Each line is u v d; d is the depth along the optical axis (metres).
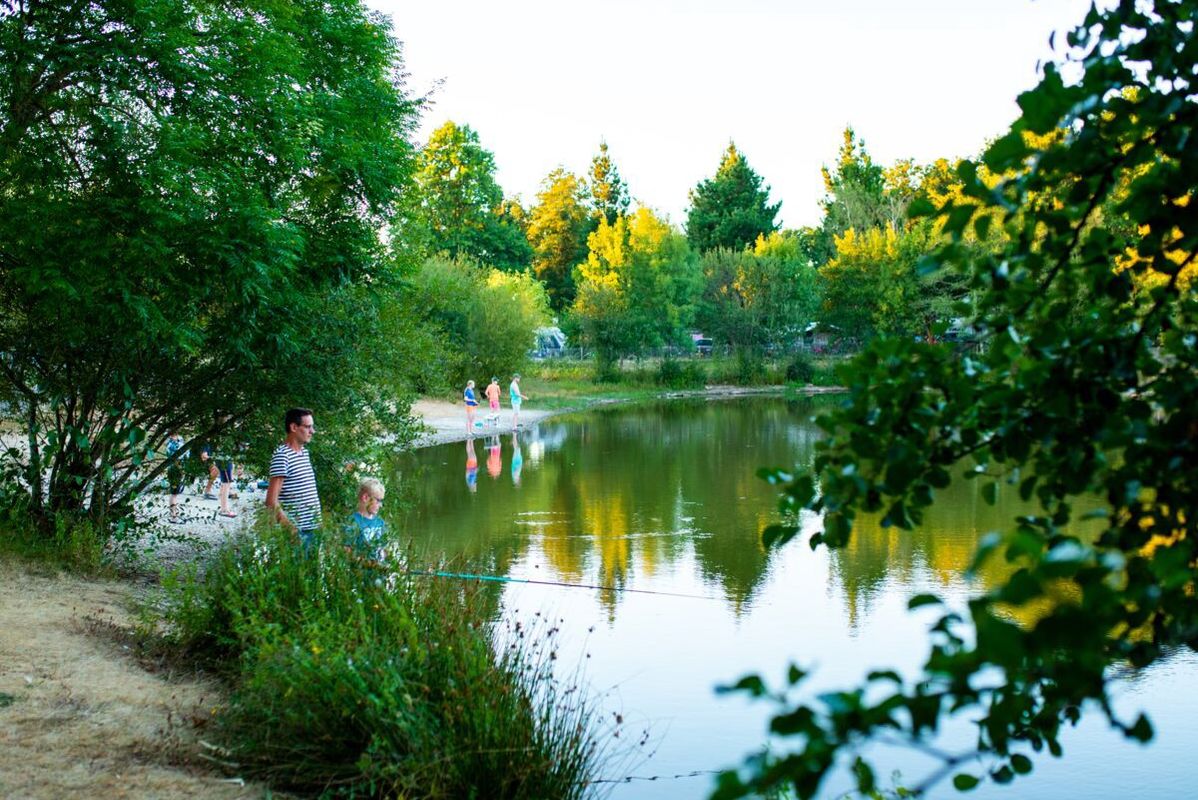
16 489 9.34
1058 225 2.13
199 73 8.53
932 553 13.04
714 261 61.78
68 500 9.62
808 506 2.29
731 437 29.78
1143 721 1.68
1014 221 2.31
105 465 9.47
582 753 5.40
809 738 1.30
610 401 48.09
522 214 88.06
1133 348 2.17
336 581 6.55
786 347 60.78
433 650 5.38
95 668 6.00
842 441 2.30
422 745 4.61
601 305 55.53
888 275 58.12
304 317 10.28
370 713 4.74
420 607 6.29
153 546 9.83
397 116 11.60
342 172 10.36
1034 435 2.15
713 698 7.55
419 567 7.79
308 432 7.73
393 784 4.40
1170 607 1.87
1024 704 2.37
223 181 8.58
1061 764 6.54
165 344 8.63
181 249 8.31
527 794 4.66
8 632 6.54
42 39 7.96
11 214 7.86
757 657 8.66
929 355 2.22
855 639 9.24
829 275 61.78
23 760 4.65
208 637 6.48
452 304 40.94
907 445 2.15
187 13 8.66
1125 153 2.01
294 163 9.61
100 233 7.93
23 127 8.20
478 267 47.59
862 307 61.06
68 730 5.04
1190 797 6.02
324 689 4.95
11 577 7.98
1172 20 2.10
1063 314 2.28
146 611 6.99
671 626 9.57
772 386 57.88
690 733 6.82
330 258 10.20
